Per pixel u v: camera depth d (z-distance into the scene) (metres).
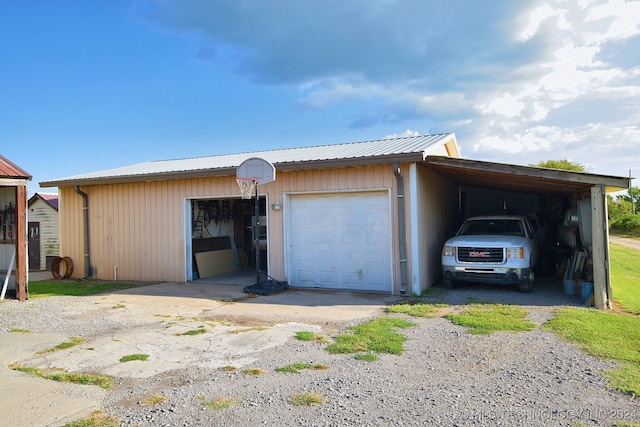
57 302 9.04
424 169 9.86
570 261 9.59
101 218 13.02
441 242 11.72
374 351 5.34
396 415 3.54
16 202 9.34
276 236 10.65
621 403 3.72
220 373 4.62
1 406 3.79
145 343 5.84
